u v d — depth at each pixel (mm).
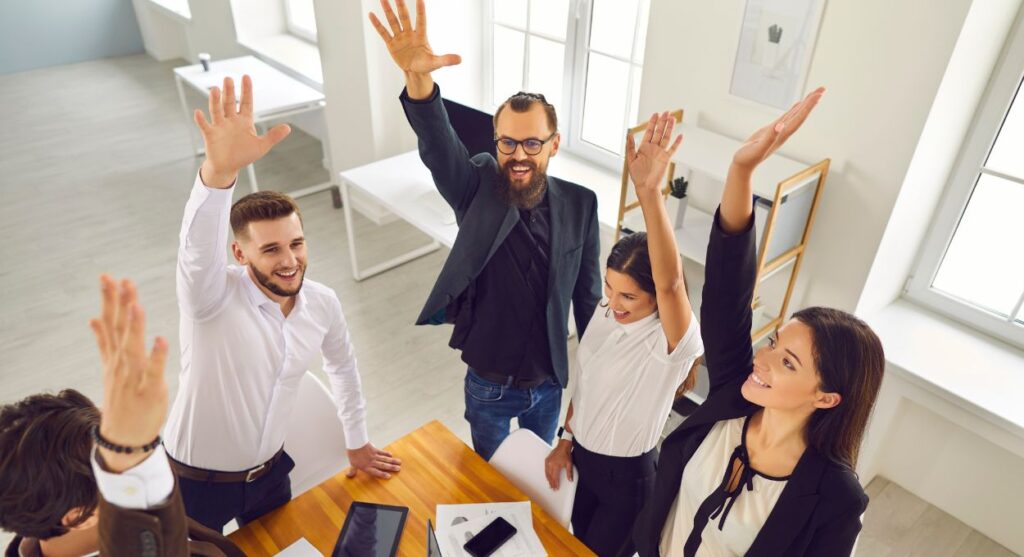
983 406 2273
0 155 5273
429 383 3287
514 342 2070
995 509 2576
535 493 1935
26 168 5098
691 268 2879
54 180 4941
